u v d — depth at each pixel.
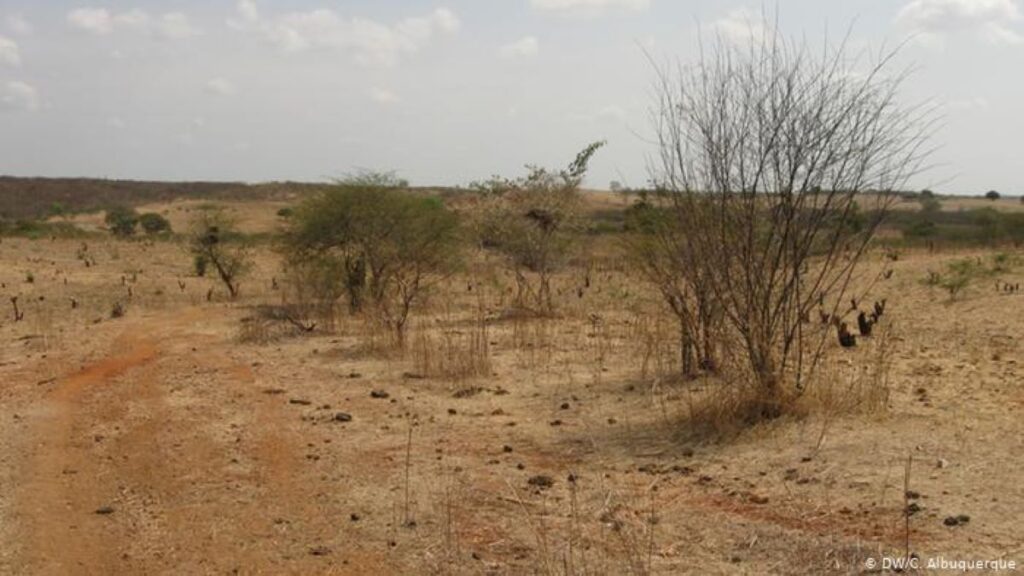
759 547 5.43
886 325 14.73
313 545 5.99
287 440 8.56
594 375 10.79
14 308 18.81
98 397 10.73
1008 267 22.50
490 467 7.48
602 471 7.23
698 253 9.02
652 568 5.25
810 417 7.94
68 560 5.90
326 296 18.31
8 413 9.99
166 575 5.62
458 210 20.34
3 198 80.44
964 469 6.33
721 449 7.50
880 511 5.75
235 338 15.09
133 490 7.27
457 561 5.57
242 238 32.75
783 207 8.24
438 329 15.29
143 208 69.19
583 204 21.12
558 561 5.44
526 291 19.00
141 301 20.95
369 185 17.75
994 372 10.30
